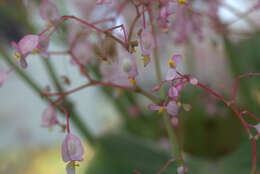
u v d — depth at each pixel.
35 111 1.37
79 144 0.47
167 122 0.50
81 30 0.52
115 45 0.50
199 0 0.59
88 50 0.51
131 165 0.57
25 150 1.19
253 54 0.77
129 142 0.59
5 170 1.05
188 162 0.59
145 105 0.80
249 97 0.62
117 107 0.74
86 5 0.55
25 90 1.40
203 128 0.61
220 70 0.79
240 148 0.59
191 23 0.56
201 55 0.80
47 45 0.49
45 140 1.26
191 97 0.64
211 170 0.58
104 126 1.02
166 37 0.58
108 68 0.51
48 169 1.08
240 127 0.61
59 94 0.52
